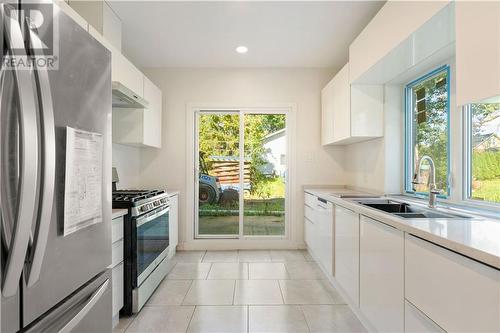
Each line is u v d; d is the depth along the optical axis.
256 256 3.75
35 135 0.81
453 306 1.10
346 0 2.47
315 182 4.10
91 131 1.18
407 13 1.86
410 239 1.40
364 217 1.97
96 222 1.23
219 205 4.22
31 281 0.83
